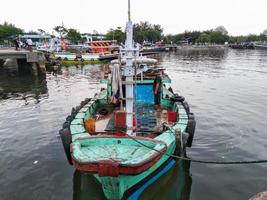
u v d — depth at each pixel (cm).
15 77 3209
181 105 1170
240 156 1049
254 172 937
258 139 1207
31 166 993
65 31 6334
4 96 2164
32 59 3291
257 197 695
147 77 1362
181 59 5856
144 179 767
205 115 1563
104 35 7512
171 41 12125
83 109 1120
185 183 875
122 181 693
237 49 10438
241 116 1541
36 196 820
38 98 2073
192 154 1070
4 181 898
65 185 871
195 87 2478
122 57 1030
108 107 1274
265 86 2473
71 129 915
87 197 809
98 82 2809
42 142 1205
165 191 834
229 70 3797
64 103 1898
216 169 959
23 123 1464
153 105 1294
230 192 827
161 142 793
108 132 932
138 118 1115
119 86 986
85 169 683
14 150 1127
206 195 813
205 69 3962
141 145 773
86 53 4859
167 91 1423
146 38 9156
